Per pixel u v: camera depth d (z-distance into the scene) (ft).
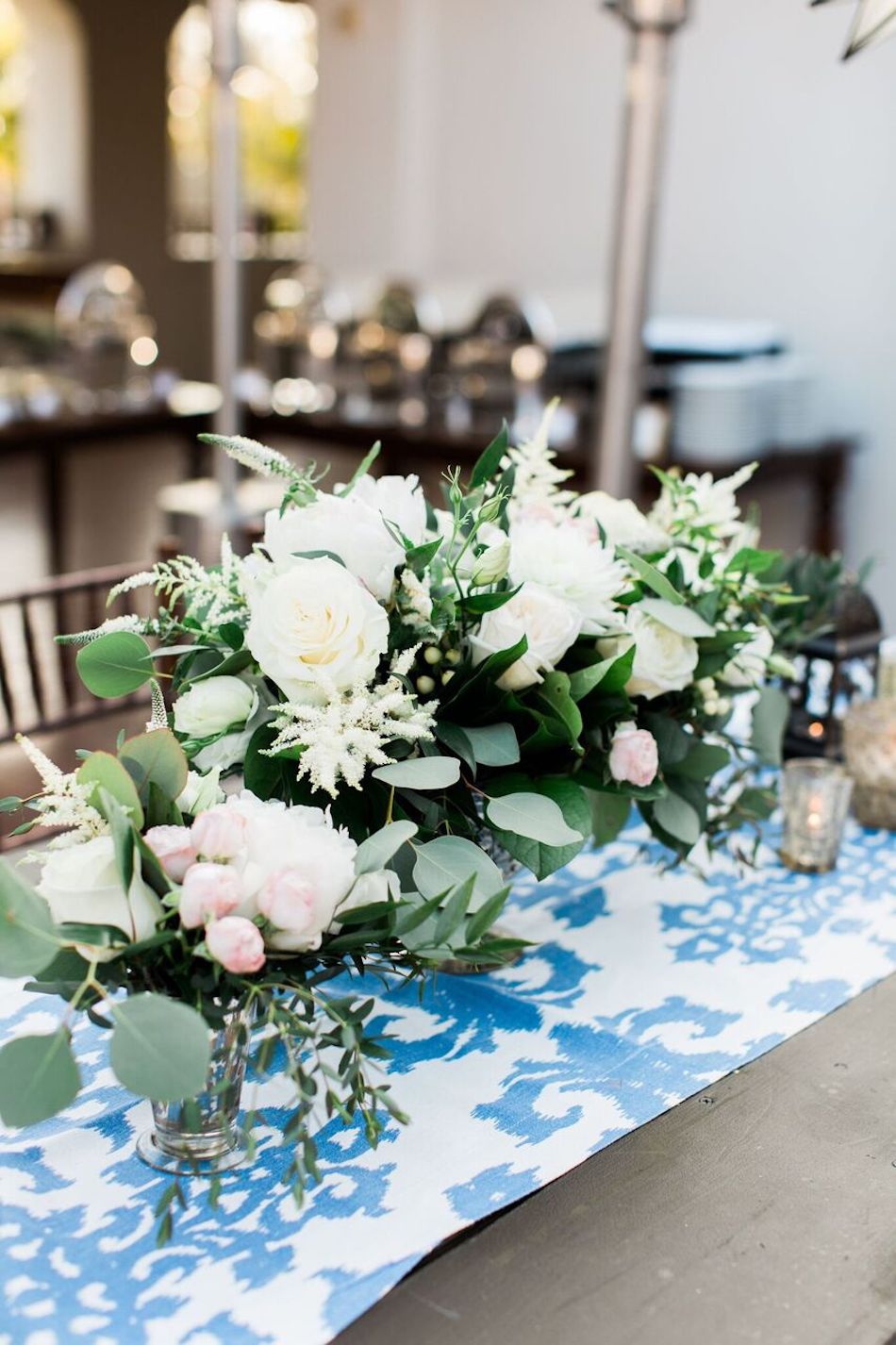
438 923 2.95
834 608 5.76
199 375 27.48
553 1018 3.97
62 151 26.25
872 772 5.42
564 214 17.47
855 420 14.98
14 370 15.93
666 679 3.95
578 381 14.12
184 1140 3.19
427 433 13.79
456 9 17.99
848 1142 3.39
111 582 6.36
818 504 14.30
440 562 3.56
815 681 5.89
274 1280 2.83
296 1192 2.66
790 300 15.31
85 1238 2.95
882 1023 4.00
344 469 15.85
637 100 8.52
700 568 4.32
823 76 14.66
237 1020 2.90
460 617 3.59
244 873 2.75
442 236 18.83
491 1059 3.74
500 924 4.55
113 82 25.94
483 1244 2.97
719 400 12.81
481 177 18.24
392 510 3.66
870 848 5.32
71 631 6.42
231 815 2.77
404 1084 3.59
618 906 4.75
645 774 3.76
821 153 14.83
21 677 9.47
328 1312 2.74
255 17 26.45
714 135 15.66
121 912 2.69
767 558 4.30
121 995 3.98
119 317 15.98
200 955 2.73
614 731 3.94
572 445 13.07
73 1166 3.21
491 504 3.58
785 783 5.04
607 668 3.67
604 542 4.07
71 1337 2.66
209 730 3.46
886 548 14.97
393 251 19.22
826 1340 2.72
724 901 4.81
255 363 24.59
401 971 4.19
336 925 3.00
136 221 26.81
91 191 26.22
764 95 15.16
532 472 4.27
